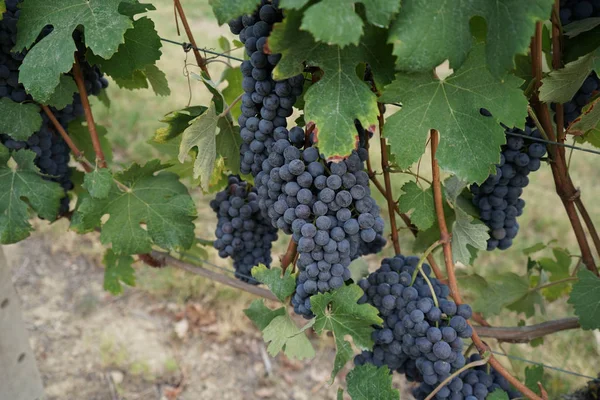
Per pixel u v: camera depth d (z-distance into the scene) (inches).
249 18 26.4
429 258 31.0
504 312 70.6
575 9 30.3
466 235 30.7
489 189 31.7
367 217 26.3
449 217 33.5
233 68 37.2
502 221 32.5
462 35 23.3
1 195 31.6
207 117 28.9
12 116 31.6
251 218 34.4
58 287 74.8
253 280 35.6
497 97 25.5
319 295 26.9
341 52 24.6
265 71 26.4
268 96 26.9
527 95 30.0
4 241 31.5
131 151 92.8
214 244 35.7
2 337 39.1
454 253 31.2
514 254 79.2
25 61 28.3
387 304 28.4
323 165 26.2
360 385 28.3
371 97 24.6
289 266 29.2
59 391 61.7
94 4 28.3
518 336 33.4
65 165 36.9
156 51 31.1
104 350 66.2
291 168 25.9
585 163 98.0
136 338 68.7
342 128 24.5
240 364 67.1
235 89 37.8
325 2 21.7
